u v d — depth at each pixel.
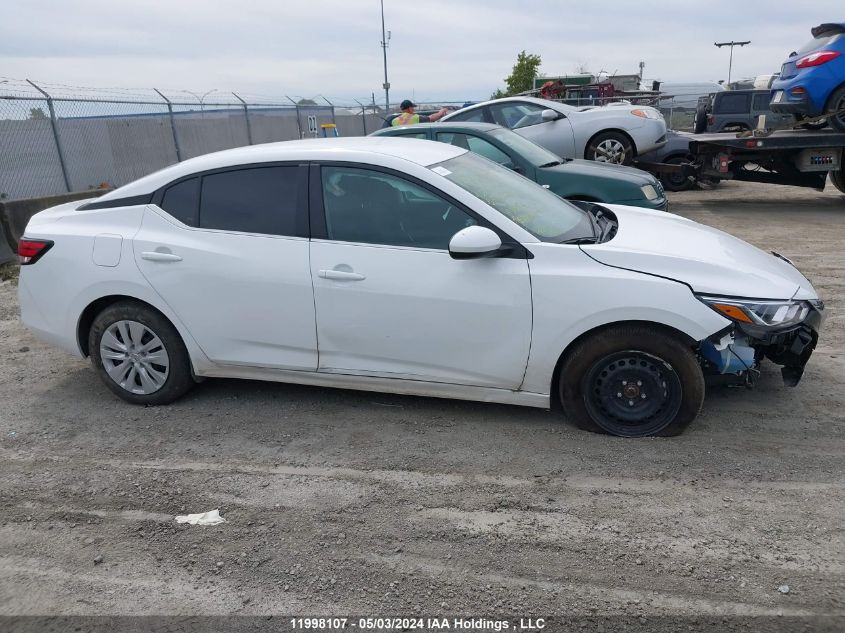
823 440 3.83
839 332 5.51
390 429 4.14
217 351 4.29
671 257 3.77
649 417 3.87
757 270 3.89
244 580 2.88
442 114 12.95
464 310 3.83
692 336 3.64
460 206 3.88
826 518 3.15
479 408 4.36
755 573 2.81
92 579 2.92
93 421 4.39
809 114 11.32
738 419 4.09
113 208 4.39
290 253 4.04
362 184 4.01
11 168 11.09
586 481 3.52
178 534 3.21
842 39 10.84
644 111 11.39
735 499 3.32
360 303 3.95
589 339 3.79
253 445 4.01
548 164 7.63
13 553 3.12
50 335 4.55
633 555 2.95
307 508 3.37
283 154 4.16
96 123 12.88
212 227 4.19
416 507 3.35
